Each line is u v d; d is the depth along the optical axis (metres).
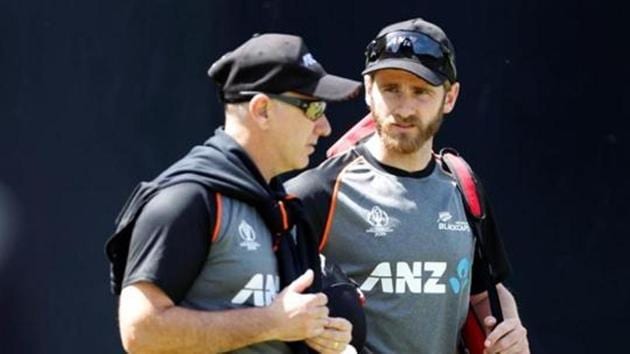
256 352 12.23
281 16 23.23
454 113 23.70
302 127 12.37
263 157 12.41
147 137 23.16
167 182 11.90
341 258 14.71
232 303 11.98
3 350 23.12
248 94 12.24
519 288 23.89
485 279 15.59
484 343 15.27
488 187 23.73
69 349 23.14
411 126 14.73
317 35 23.30
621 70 23.62
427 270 14.70
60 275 23.11
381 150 14.98
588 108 23.72
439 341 14.86
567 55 23.67
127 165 23.12
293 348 12.42
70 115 23.06
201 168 11.96
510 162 23.77
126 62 23.12
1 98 22.94
